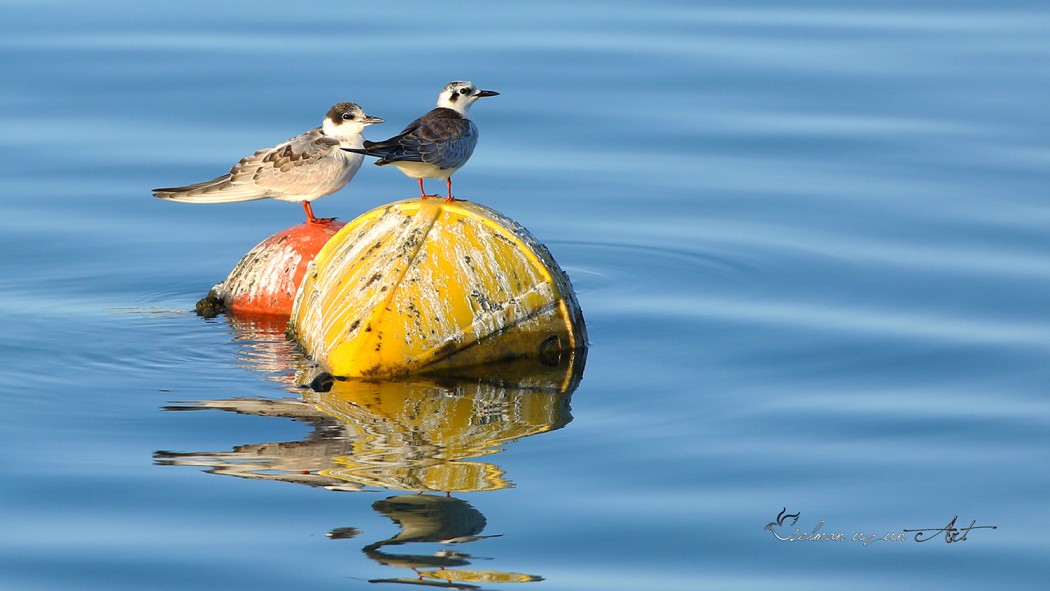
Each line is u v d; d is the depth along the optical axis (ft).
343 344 49.93
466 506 38.91
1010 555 36.73
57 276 60.75
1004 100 81.15
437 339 50.06
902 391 47.98
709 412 46.21
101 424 44.98
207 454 42.47
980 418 45.47
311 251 57.47
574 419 45.65
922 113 79.61
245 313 57.52
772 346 52.60
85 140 74.38
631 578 35.19
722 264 62.28
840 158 74.28
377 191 71.61
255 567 35.40
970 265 60.70
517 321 51.08
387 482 40.50
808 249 63.52
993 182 70.49
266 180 58.54
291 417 45.75
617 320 55.98
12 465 41.45
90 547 36.37
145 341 53.62
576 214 68.33
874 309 56.24
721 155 74.95
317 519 38.04
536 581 34.88
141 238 65.26
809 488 40.37
